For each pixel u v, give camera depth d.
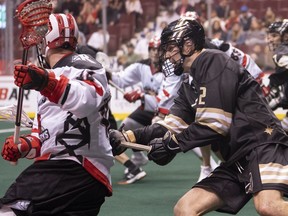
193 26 7.73
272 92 11.84
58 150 6.91
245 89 7.65
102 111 6.96
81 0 27.33
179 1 27.16
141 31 27.48
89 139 6.92
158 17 27.44
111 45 27.53
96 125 6.94
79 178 6.95
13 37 26.78
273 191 7.41
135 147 7.96
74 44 7.10
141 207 11.93
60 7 27.23
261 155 7.55
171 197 12.74
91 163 6.98
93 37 27.19
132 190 13.38
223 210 7.87
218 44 13.90
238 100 7.64
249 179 7.59
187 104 8.11
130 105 26.03
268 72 25.86
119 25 27.62
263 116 7.65
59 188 6.92
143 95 14.49
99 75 6.80
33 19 6.64
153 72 14.62
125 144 7.99
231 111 7.58
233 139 7.61
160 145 7.84
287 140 7.71
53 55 7.03
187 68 7.89
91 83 6.62
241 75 7.64
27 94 26.72
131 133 8.11
